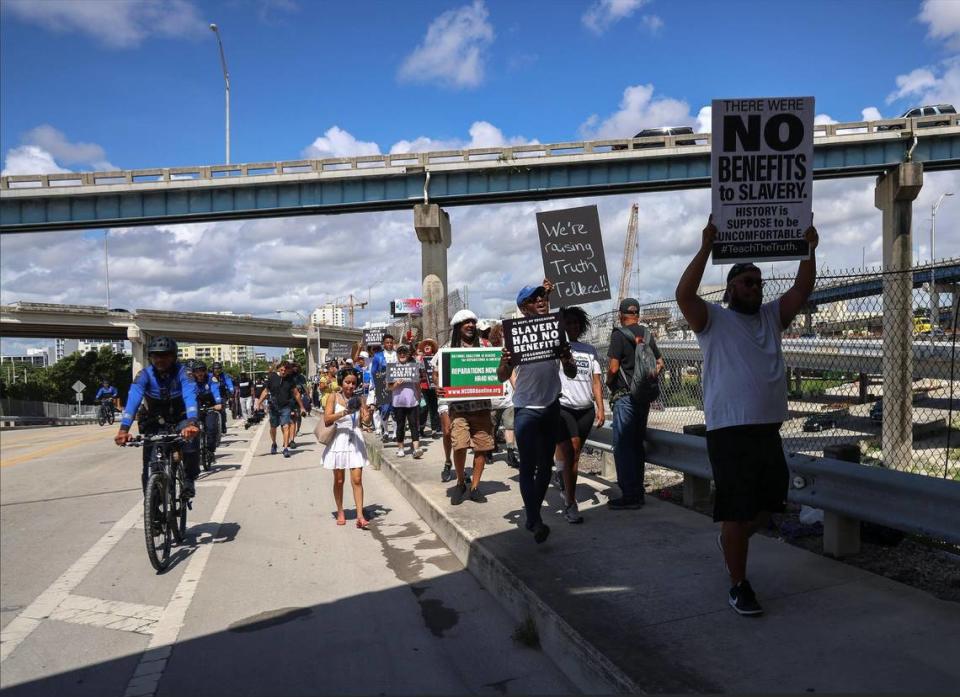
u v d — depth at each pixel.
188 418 6.56
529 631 4.05
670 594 4.08
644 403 6.35
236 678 3.84
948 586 4.05
